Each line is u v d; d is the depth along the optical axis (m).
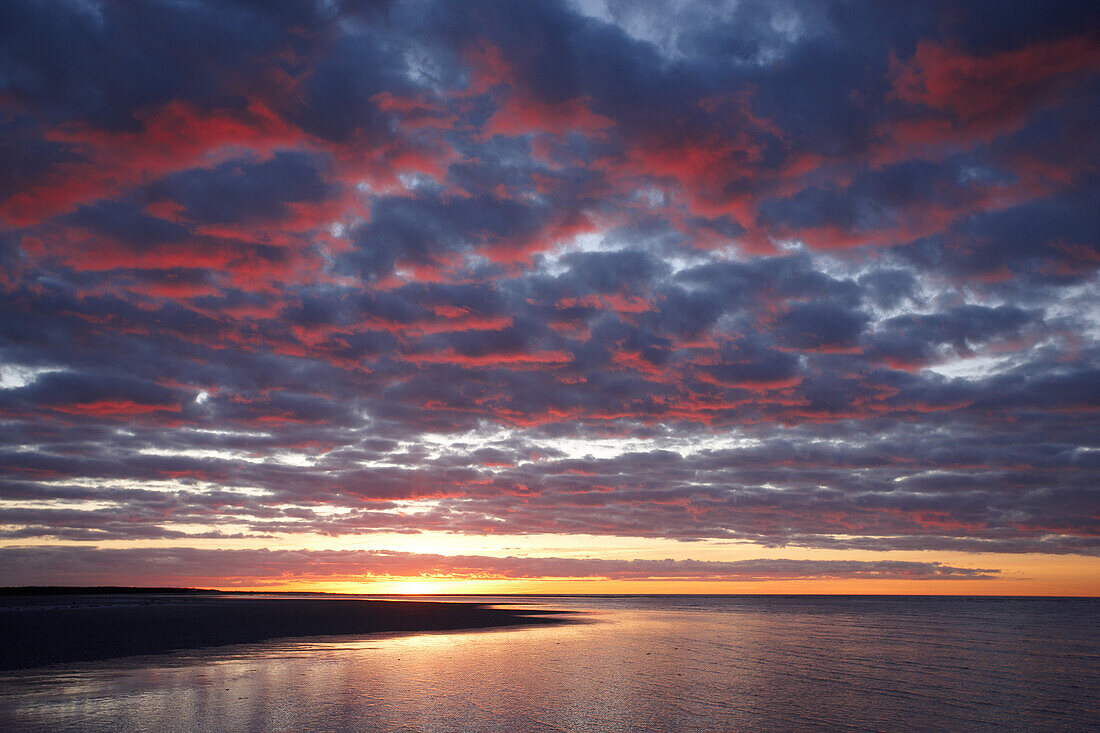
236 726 20.38
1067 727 22.77
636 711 23.52
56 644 41.81
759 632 63.38
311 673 31.02
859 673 34.19
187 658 35.88
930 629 71.56
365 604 111.44
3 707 22.83
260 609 86.06
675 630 64.75
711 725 21.67
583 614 100.31
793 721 22.48
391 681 28.91
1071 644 53.19
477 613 88.62
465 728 20.66
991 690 29.64
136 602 114.19
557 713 22.94
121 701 23.98
